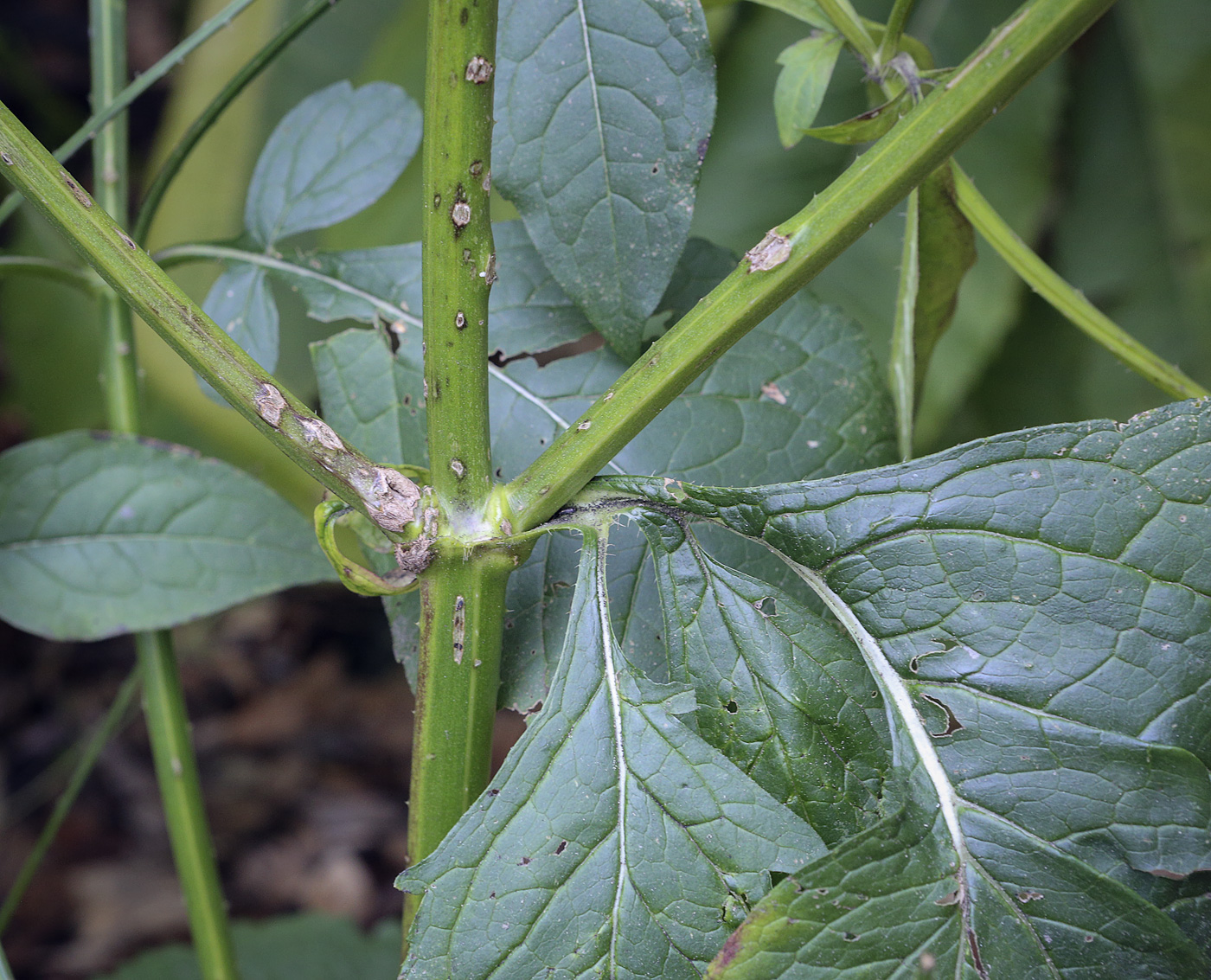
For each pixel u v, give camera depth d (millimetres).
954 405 690
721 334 331
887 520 336
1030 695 331
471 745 345
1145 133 701
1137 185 708
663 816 331
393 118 412
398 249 399
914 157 323
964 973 322
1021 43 318
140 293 333
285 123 415
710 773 331
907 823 328
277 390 334
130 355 437
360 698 1258
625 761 332
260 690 1252
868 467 384
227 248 409
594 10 363
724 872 329
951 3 650
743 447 381
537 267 393
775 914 322
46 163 333
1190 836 325
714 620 342
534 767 332
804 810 340
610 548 370
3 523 415
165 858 1099
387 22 744
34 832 1100
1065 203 730
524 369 385
